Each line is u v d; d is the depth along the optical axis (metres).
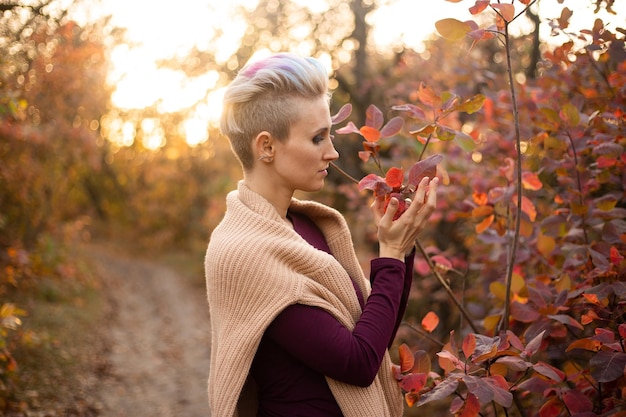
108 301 10.75
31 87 6.13
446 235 4.08
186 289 14.15
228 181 18.25
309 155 1.31
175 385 6.05
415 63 5.29
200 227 19.55
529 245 2.37
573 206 2.02
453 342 1.54
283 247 1.26
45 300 8.65
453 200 3.28
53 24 6.20
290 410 1.28
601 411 1.68
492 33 1.59
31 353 5.59
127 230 23.80
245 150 1.36
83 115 8.78
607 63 2.27
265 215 1.32
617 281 1.70
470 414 1.39
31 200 8.13
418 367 1.46
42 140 6.90
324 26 8.74
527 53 4.01
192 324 9.70
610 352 1.50
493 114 2.93
